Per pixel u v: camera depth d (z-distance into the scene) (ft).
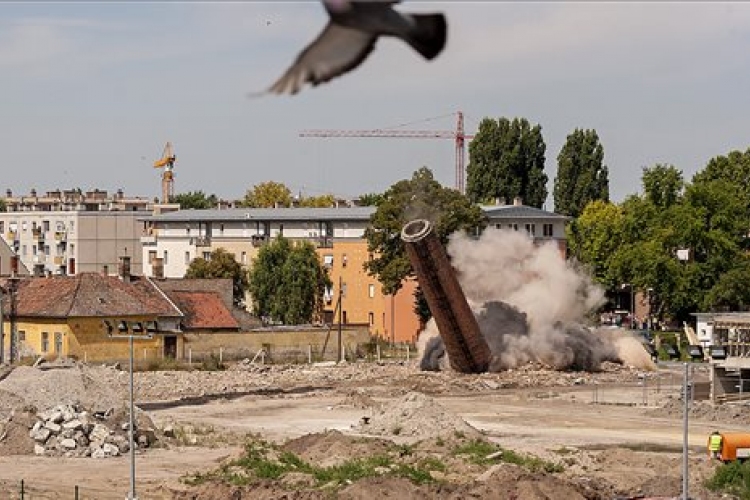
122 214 627.87
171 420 265.75
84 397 239.09
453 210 431.84
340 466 193.67
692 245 467.11
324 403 297.74
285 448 213.05
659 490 177.68
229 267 509.35
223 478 186.29
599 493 175.11
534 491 165.89
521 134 629.92
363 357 404.98
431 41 29.94
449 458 205.46
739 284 453.99
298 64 30.71
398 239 436.76
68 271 585.22
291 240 524.52
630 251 468.75
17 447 218.79
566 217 530.27
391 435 237.86
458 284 323.37
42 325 356.59
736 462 185.78
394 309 479.82
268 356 385.70
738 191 524.52
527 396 313.94
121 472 199.52
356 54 30.48
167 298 375.86
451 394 319.47
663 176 476.95
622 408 291.79
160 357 363.15
